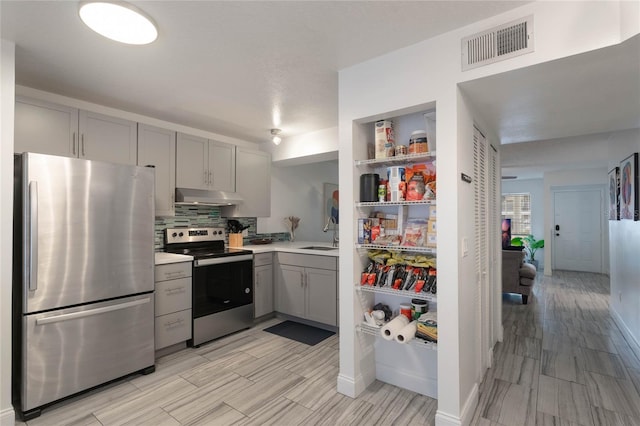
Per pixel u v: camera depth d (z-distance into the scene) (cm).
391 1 151
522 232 796
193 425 189
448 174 179
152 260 254
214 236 378
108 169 228
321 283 342
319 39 184
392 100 199
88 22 161
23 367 193
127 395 221
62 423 191
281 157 418
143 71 223
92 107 285
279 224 470
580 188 699
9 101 184
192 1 150
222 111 309
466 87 183
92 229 220
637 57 146
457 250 178
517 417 196
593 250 707
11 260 185
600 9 139
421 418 195
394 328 196
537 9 152
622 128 273
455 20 168
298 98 276
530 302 464
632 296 312
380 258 222
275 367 262
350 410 203
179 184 325
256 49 195
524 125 267
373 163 224
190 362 271
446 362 182
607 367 261
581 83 177
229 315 330
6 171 184
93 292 220
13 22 166
